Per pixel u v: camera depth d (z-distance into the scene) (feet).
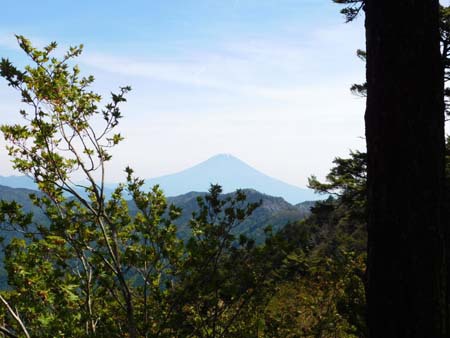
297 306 17.69
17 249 13.12
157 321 13.64
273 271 12.96
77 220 14.33
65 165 13.88
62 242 13.62
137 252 14.46
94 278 14.16
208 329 13.67
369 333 8.31
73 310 13.67
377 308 8.09
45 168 13.76
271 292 13.85
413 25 8.01
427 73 7.98
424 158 7.88
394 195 7.94
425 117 7.93
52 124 13.00
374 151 8.30
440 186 8.00
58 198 14.49
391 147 8.00
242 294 12.92
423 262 7.75
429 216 7.82
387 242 7.98
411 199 7.83
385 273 7.98
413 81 7.95
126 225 15.40
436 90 8.06
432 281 7.76
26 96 12.16
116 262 13.01
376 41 8.34
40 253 14.14
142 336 13.58
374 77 8.38
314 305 17.75
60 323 11.38
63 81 12.70
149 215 13.85
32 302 11.43
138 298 15.06
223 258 13.01
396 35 8.07
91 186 13.58
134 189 13.73
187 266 13.08
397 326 7.82
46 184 13.97
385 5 8.19
